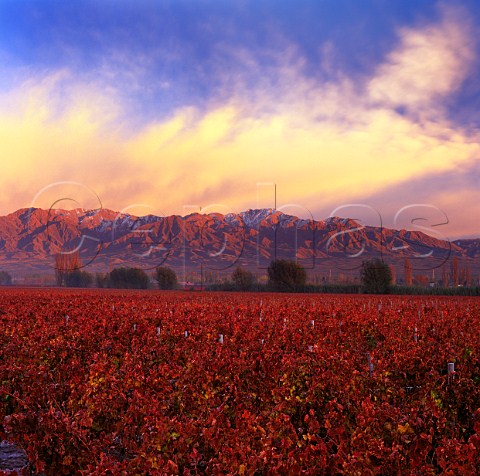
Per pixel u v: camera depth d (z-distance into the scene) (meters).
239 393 8.98
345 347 14.52
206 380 9.31
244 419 6.82
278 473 5.48
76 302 32.28
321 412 8.54
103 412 8.25
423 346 13.54
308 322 19.20
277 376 9.54
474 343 13.87
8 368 10.13
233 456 5.63
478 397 9.21
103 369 9.54
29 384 9.41
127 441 7.59
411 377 11.09
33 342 13.63
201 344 13.58
